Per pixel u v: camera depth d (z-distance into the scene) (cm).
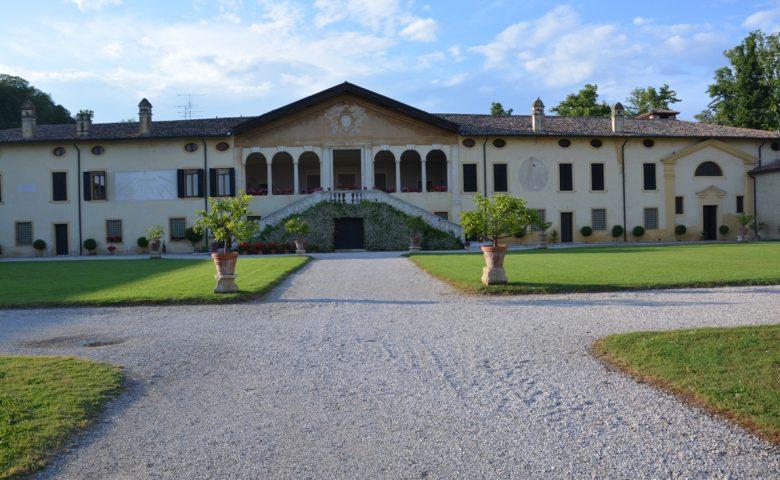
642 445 547
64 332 1156
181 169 4366
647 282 1627
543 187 4569
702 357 783
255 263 2688
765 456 517
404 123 4447
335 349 958
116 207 4366
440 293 1645
